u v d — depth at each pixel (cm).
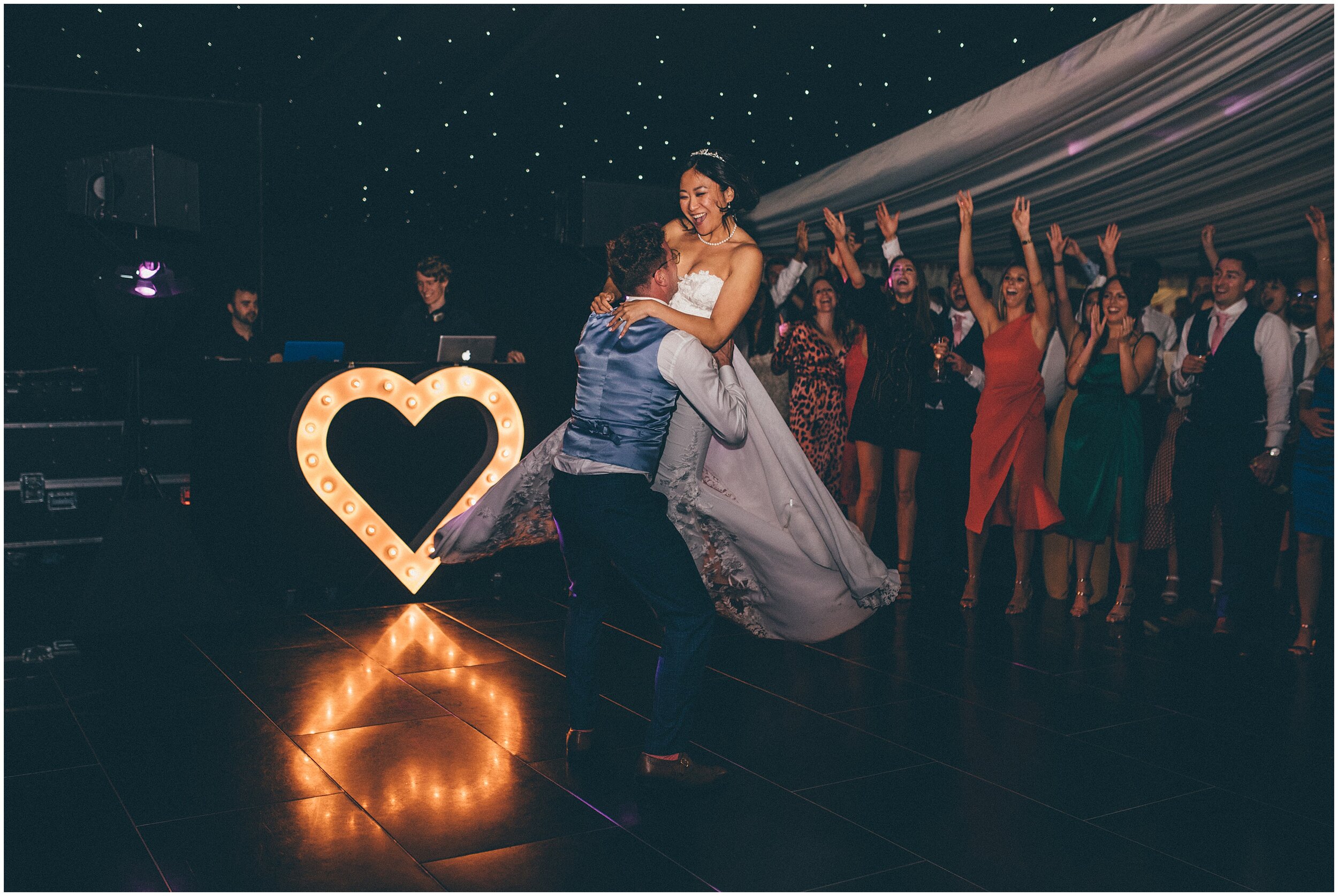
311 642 432
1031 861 246
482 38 616
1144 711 356
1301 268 486
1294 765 308
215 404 536
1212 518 510
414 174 764
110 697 360
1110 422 478
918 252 576
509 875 236
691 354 276
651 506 283
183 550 467
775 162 624
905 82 561
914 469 526
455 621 470
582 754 307
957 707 359
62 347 717
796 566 330
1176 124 467
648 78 646
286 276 775
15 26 634
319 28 646
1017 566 505
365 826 261
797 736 330
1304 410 422
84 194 466
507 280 810
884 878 237
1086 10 491
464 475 516
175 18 629
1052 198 516
